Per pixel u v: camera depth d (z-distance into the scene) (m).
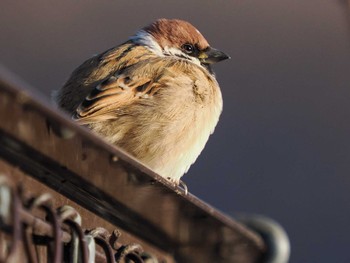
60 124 4.81
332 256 12.18
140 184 5.84
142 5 12.95
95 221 6.07
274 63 13.20
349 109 13.05
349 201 12.48
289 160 12.54
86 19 12.50
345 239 12.23
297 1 13.70
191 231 6.88
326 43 13.40
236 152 12.34
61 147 5.17
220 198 11.92
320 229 12.37
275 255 7.45
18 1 12.16
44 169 5.43
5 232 4.77
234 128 12.55
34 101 4.54
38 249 5.13
